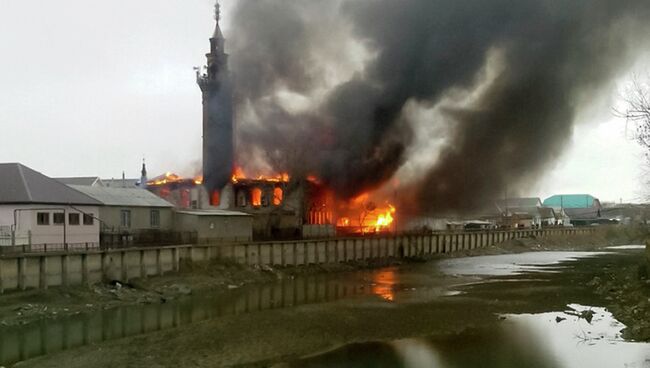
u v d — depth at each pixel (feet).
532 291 173.88
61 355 99.55
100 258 160.35
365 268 274.16
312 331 118.32
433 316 133.49
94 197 194.49
